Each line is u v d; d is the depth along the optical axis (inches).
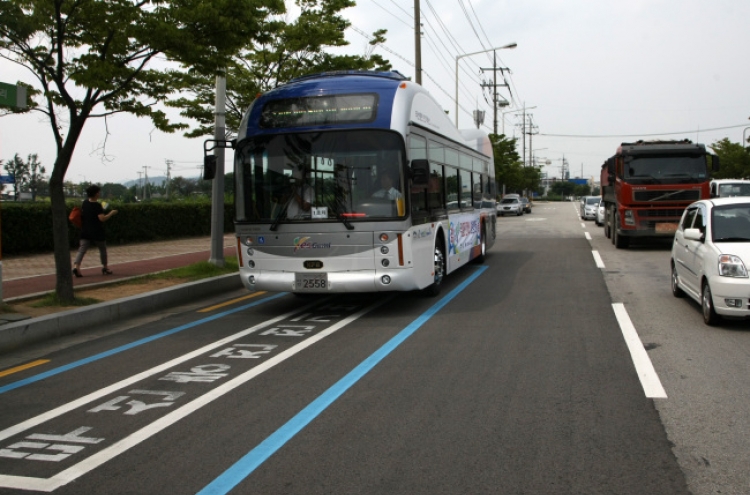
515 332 321.7
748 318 336.5
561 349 284.0
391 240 362.9
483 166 666.2
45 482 161.2
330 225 367.2
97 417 211.3
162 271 551.5
